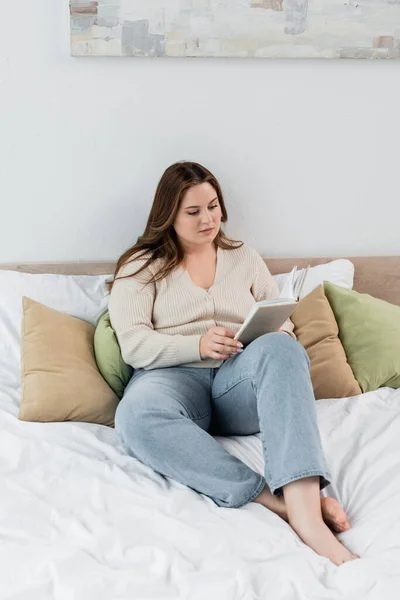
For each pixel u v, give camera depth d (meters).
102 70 2.10
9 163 2.13
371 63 2.21
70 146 2.14
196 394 1.75
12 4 2.02
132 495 1.46
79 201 2.19
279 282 2.20
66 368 1.84
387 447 1.62
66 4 2.03
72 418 1.78
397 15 2.17
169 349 1.78
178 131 2.18
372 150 2.29
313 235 2.32
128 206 2.21
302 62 2.18
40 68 2.08
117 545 1.29
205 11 2.07
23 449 1.61
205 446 1.53
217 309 1.91
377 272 2.33
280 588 1.19
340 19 2.14
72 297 2.08
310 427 1.45
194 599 1.15
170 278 1.93
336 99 2.23
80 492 1.47
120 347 1.88
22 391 1.79
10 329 2.00
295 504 1.40
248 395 1.62
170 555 1.25
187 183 1.88
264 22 2.11
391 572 1.20
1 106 2.09
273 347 1.55
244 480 1.47
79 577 1.19
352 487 1.51
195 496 1.48
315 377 1.89
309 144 2.25
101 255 2.24
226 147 2.21
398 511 1.38
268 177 2.25
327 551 1.33
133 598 1.15
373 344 1.97
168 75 2.13
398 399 1.87
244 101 2.18
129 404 1.63
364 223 2.34
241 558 1.27
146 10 2.05
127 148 2.17
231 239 2.12
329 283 2.11
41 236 2.20
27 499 1.43
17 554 1.26
